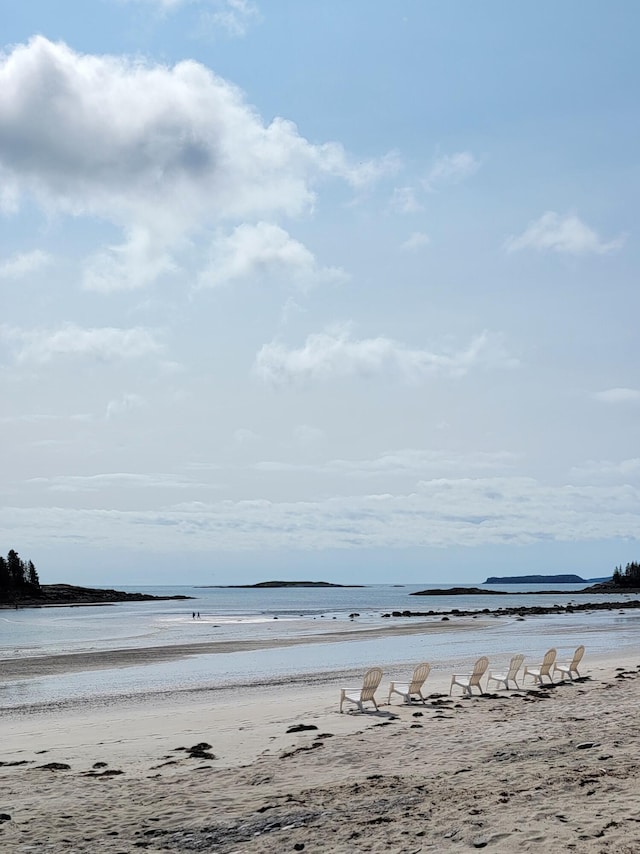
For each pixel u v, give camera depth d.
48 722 17.28
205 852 7.54
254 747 12.91
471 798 8.80
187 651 36.97
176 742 13.76
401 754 11.64
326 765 11.09
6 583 159.25
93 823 8.58
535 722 14.02
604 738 12.05
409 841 7.47
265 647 39.19
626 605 107.75
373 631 53.53
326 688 22.27
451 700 17.84
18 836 8.16
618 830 7.25
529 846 7.02
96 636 50.75
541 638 44.19
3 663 31.47
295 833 7.95
